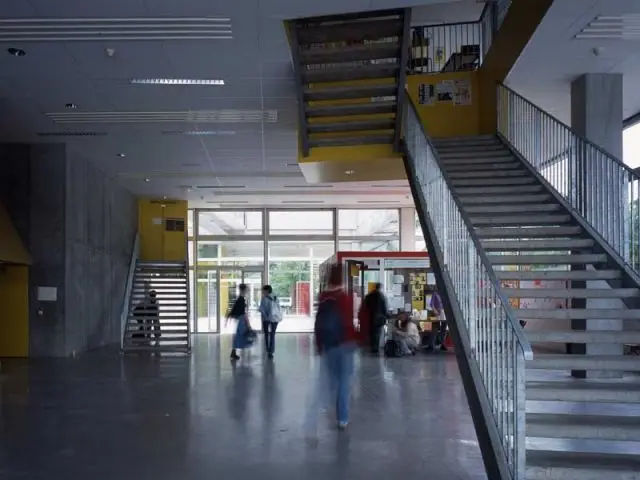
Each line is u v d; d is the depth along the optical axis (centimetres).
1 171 1295
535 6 757
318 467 496
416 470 488
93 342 1477
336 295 635
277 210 2184
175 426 638
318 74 935
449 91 1191
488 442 434
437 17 1387
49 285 1283
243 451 543
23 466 503
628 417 486
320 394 818
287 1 677
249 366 1117
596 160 729
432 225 709
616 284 659
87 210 1451
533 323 1389
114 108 1064
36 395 824
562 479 409
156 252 2025
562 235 732
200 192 1892
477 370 492
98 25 730
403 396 804
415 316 1379
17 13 693
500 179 864
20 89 955
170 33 755
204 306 2141
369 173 1252
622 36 782
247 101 1039
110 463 510
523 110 938
